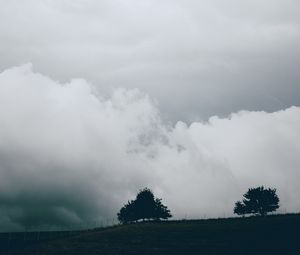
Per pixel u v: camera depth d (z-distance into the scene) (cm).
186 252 5966
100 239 7062
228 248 6062
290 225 7131
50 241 7219
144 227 7938
